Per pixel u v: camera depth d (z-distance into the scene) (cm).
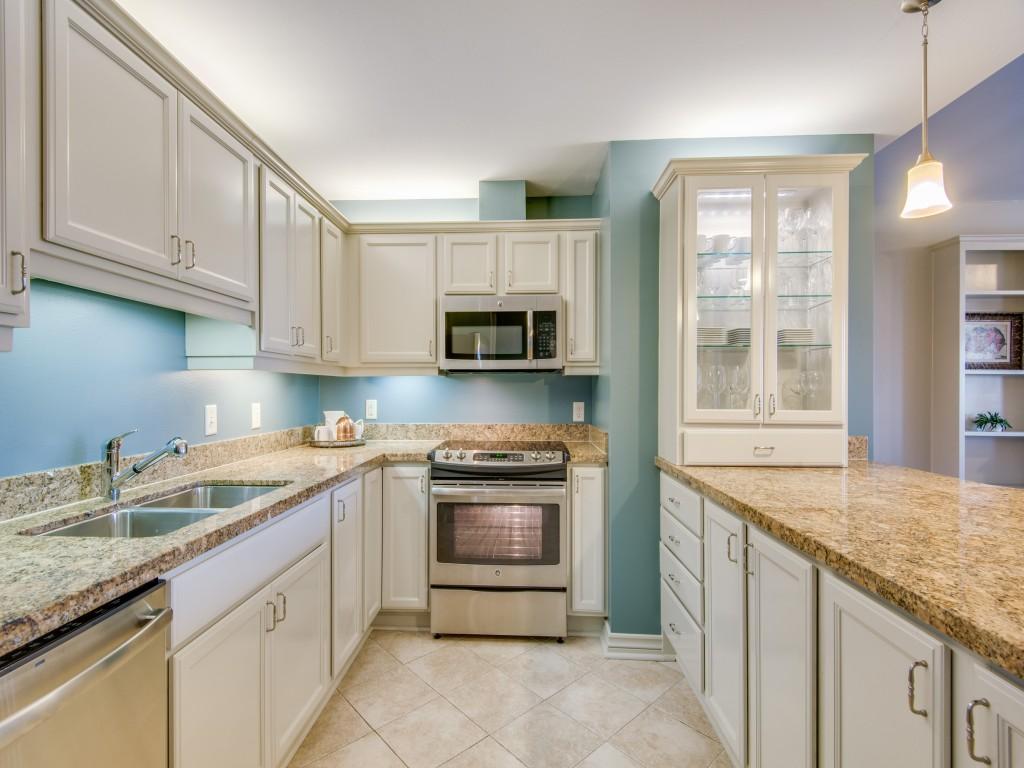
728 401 192
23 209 85
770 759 117
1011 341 288
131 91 111
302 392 266
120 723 80
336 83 173
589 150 226
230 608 112
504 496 220
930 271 290
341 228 248
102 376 137
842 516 114
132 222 111
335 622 177
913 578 76
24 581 75
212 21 141
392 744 156
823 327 188
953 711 67
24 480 114
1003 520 110
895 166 256
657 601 213
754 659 125
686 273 185
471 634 228
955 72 169
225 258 148
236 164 155
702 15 141
